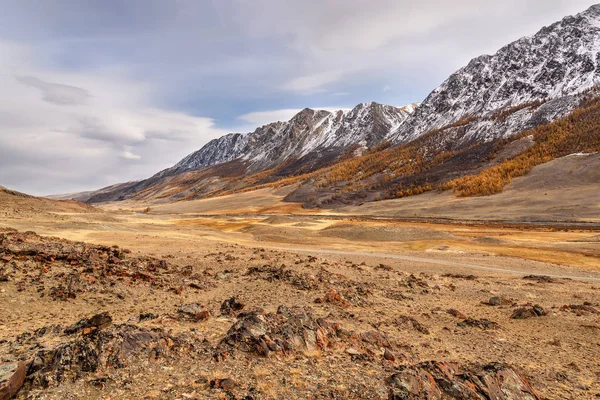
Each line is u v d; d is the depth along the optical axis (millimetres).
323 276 26078
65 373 8055
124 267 21750
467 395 9055
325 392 8492
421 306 22547
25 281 16281
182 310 13867
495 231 85562
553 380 11891
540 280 34094
